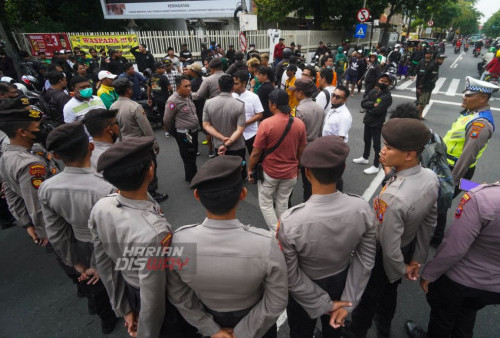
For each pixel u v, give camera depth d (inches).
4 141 112.9
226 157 50.4
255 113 163.3
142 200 56.7
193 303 56.2
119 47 477.1
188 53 426.3
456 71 679.1
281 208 130.0
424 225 70.1
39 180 82.7
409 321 92.1
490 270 62.4
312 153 55.6
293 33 624.7
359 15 445.4
